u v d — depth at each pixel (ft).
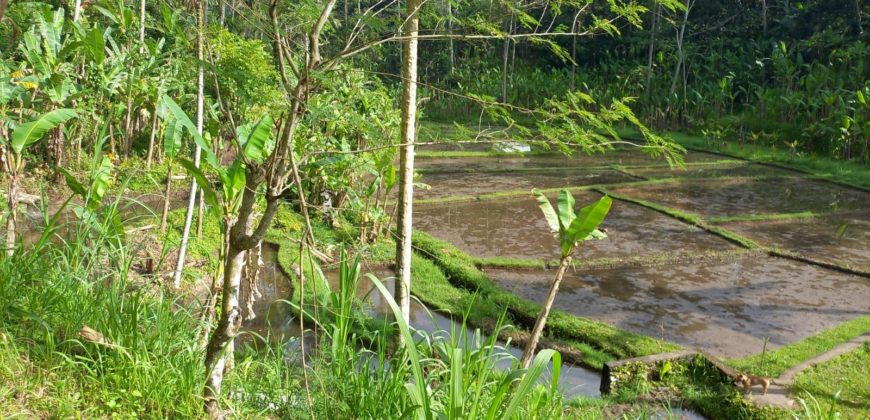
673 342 22.99
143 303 13.06
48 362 11.03
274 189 9.87
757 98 81.51
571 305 26.32
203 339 13.53
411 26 14.34
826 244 36.22
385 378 12.03
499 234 36.19
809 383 19.57
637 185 50.75
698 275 30.58
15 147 13.35
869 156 61.36
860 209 44.70
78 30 20.85
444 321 24.17
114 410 10.50
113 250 14.03
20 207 17.43
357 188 33.81
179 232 27.86
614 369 19.36
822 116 71.67
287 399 12.46
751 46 85.87
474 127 76.28
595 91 84.28
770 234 38.11
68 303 12.48
